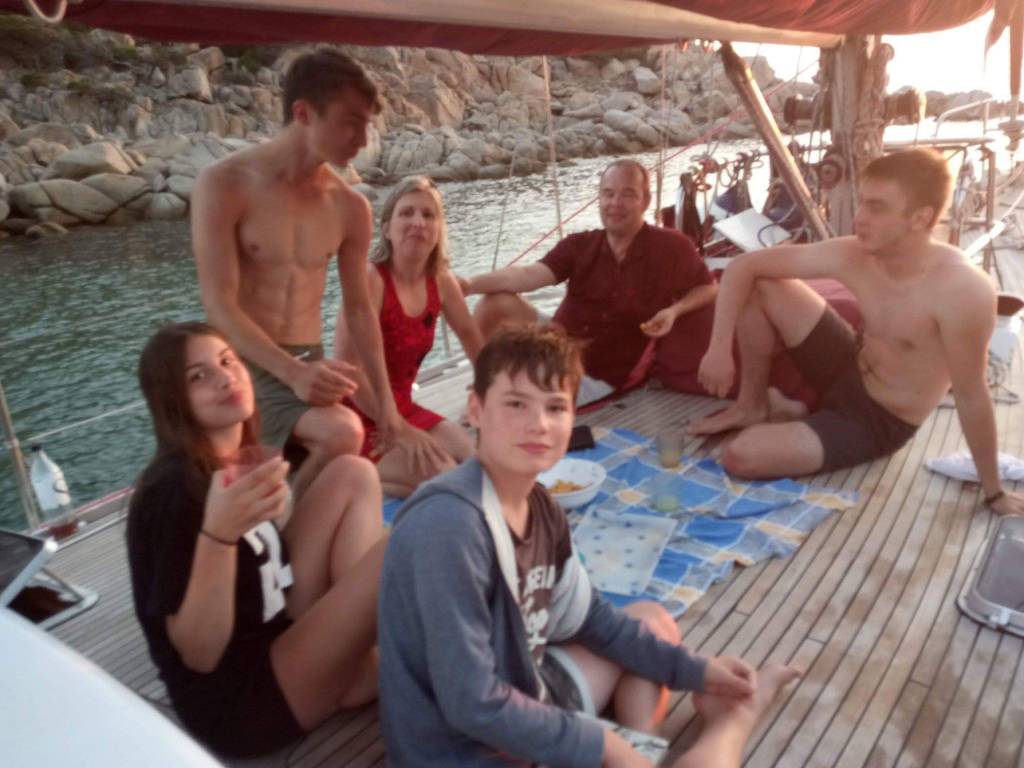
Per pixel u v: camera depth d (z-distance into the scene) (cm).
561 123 5072
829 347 324
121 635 247
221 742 168
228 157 261
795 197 502
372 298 310
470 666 135
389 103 4569
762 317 333
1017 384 405
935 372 300
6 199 2758
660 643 177
